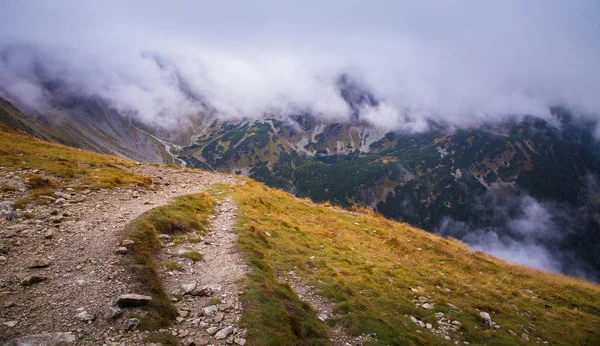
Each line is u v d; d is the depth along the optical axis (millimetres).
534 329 14695
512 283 20734
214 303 9891
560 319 16375
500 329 13898
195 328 8570
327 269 15734
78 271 9703
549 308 17656
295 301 11711
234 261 13359
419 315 13633
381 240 23953
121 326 7621
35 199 15305
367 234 25172
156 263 11719
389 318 12570
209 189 27562
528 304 17578
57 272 9492
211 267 12586
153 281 9953
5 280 8633
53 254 10547
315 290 13414
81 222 13672
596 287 23703
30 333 6801
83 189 19078
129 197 19359
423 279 17719
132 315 8055
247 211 22172
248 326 9016
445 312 14180
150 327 7879
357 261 18156
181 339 7973
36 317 7363
